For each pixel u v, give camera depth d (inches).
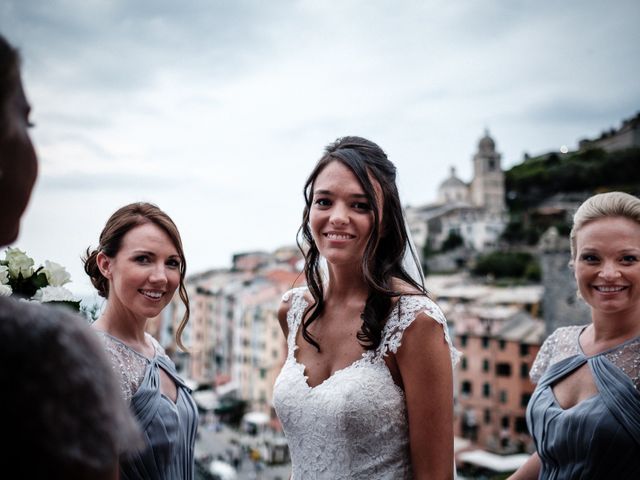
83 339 37.9
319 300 90.3
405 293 80.8
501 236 2502.5
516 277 2182.6
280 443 1802.4
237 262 3309.5
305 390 84.6
